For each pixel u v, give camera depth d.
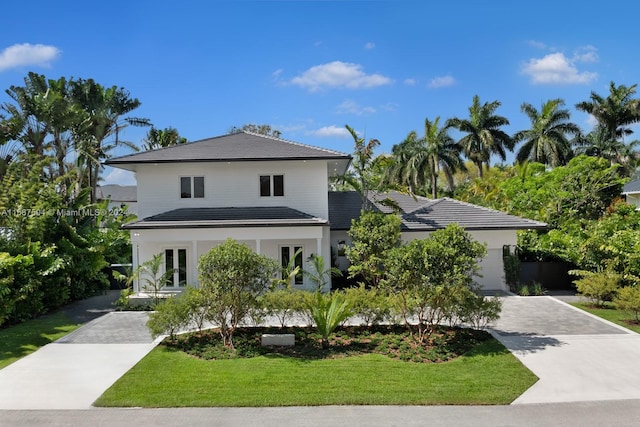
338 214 25.62
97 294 24.09
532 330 14.85
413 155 55.41
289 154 23.14
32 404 9.10
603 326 15.40
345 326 14.79
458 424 7.99
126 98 47.59
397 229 20.39
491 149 54.25
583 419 8.20
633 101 54.06
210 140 26.17
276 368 11.05
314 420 8.19
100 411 8.71
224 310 12.95
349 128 23.56
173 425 8.03
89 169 42.59
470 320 13.70
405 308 13.48
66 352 12.83
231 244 13.04
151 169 23.55
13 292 16.05
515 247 23.12
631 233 19.09
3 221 19.45
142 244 22.67
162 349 12.92
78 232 22.55
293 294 14.95
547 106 51.66
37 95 36.72
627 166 54.72
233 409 8.72
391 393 9.41
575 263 22.64
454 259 12.59
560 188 33.09
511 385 9.88
